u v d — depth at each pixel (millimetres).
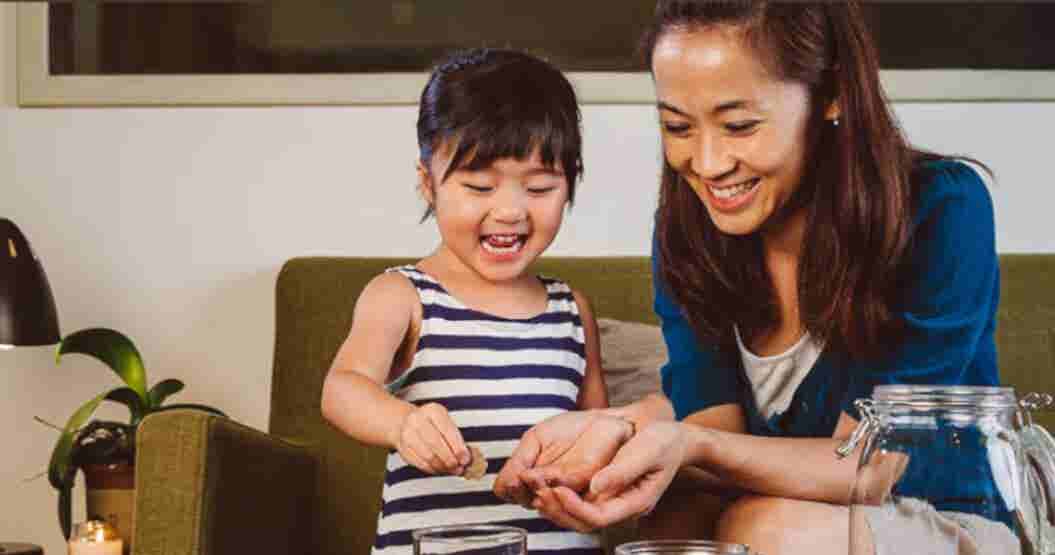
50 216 2326
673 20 1107
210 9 2311
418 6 2295
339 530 1993
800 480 1132
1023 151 2268
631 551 748
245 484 1562
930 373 1208
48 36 2342
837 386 1230
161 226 2312
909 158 1234
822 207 1189
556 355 1473
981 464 803
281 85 2299
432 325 1430
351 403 1267
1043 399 843
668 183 1269
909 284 1224
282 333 2078
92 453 2020
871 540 821
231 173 2307
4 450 2316
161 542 1423
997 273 1271
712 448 1101
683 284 1268
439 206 1350
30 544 2174
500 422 1425
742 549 752
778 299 1264
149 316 2307
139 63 2322
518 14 2289
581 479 1027
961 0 2258
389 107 2295
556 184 1348
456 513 1375
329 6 2301
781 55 1102
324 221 2293
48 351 2311
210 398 2293
